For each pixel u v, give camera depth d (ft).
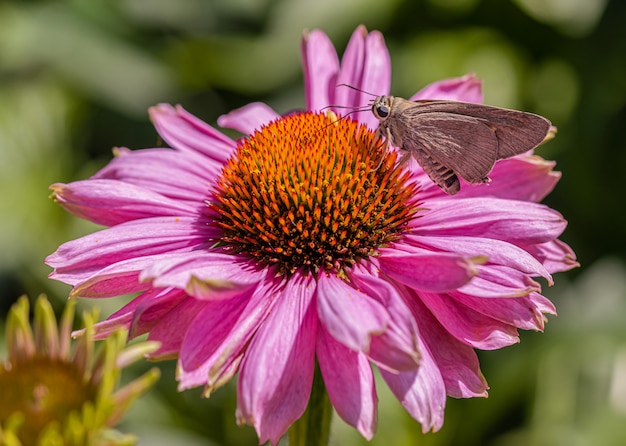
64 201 0.98
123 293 0.95
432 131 0.96
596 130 1.40
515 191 1.02
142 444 1.20
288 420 0.88
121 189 0.99
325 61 1.08
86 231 1.30
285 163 0.97
